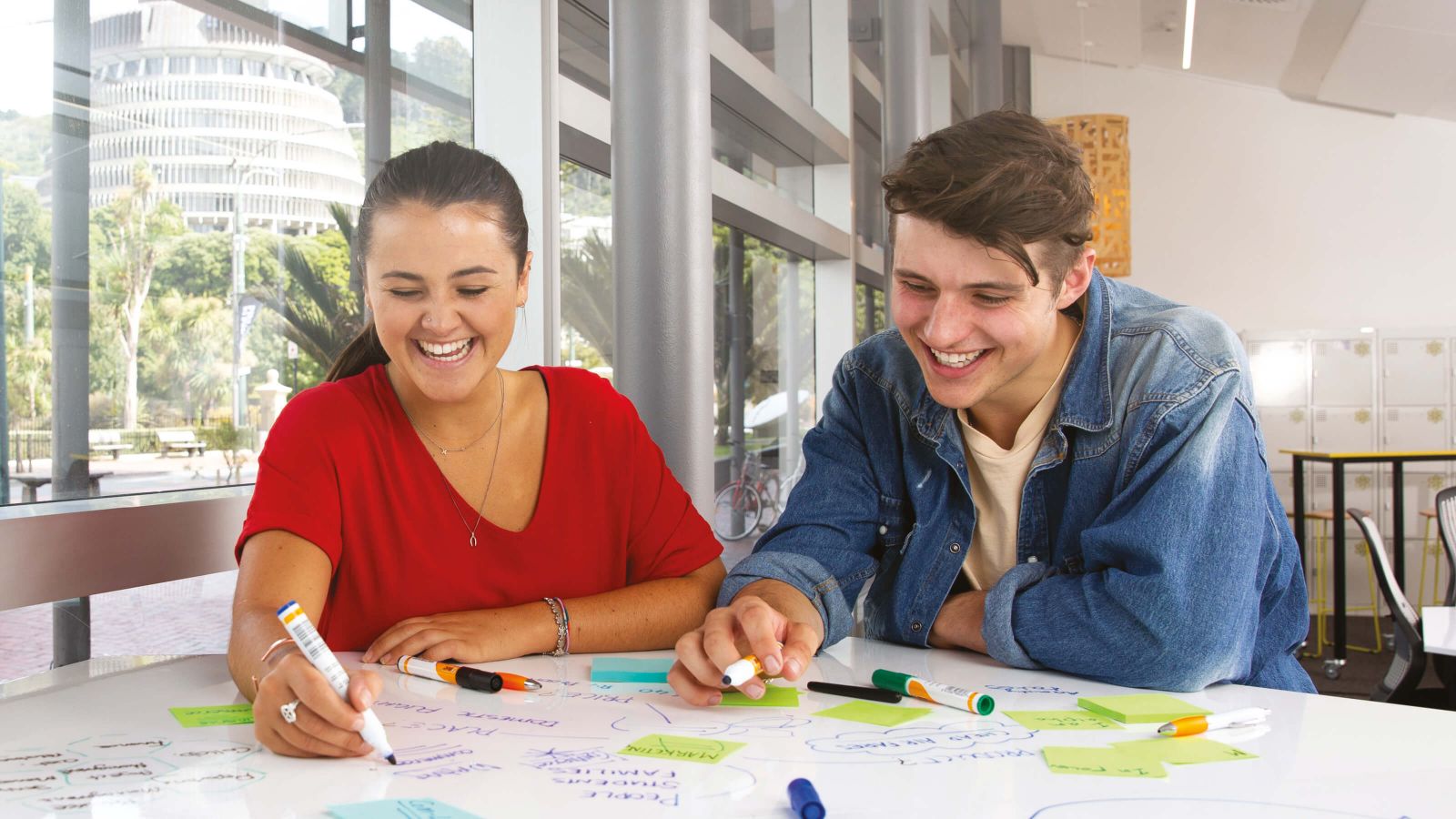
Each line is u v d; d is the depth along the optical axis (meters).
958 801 0.61
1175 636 0.88
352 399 1.08
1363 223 7.28
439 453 1.12
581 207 2.29
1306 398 6.49
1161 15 6.36
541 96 1.80
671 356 1.79
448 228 0.96
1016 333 0.91
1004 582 1.01
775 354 3.63
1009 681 0.93
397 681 0.92
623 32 1.80
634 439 1.21
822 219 3.66
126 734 0.74
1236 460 0.95
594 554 1.17
